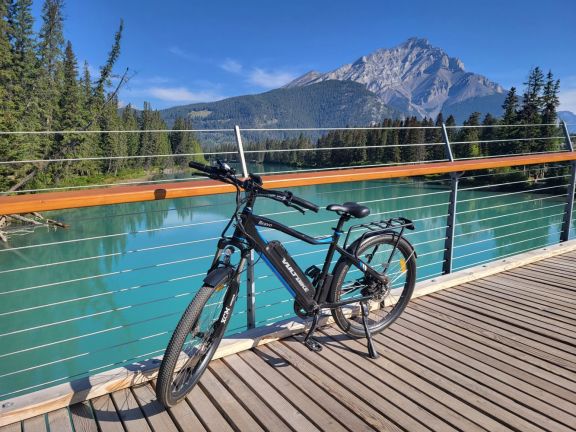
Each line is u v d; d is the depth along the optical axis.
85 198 1.87
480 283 3.14
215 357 2.06
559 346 2.18
